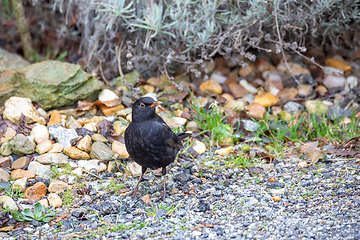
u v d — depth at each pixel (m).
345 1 11.40
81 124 10.69
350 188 8.25
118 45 12.80
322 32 12.74
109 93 11.55
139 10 11.71
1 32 15.59
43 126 9.95
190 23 11.53
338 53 14.00
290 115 11.43
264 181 8.88
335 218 7.19
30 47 14.20
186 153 10.05
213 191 8.53
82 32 13.76
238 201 8.05
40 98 11.05
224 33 11.55
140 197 8.47
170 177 9.27
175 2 10.94
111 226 7.33
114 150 9.76
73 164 9.36
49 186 8.55
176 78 13.17
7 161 9.11
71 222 7.49
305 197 8.08
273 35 12.84
